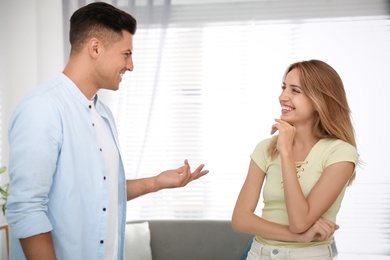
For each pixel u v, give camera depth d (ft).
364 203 12.38
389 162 12.37
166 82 12.97
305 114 5.47
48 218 5.09
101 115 5.94
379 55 12.48
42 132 4.82
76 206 5.13
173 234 11.92
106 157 5.67
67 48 12.83
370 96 12.48
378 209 12.36
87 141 5.29
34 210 4.72
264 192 5.65
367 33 12.52
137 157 12.80
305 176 5.38
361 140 12.44
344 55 12.53
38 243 4.72
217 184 12.77
